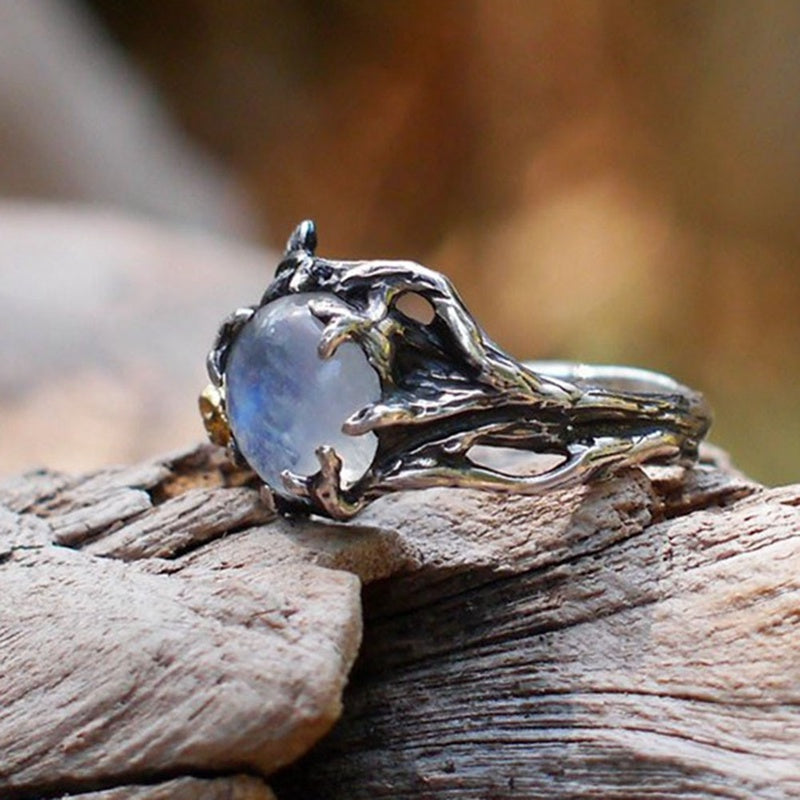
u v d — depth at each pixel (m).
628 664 0.16
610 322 0.38
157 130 0.47
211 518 0.17
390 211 0.45
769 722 0.16
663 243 0.40
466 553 0.17
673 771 0.16
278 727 0.16
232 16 0.46
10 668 0.16
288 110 0.46
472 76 0.42
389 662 0.17
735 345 0.38
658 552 0.17
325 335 0.17
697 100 0.39
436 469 0.17
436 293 0.17
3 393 0.27
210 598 0.16
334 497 0.17
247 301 0.33
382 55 0.44
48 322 0.30
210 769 0.16
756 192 0.39
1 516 0.17
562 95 0.41
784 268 0.39
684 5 0.39
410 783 0.16
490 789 0.16
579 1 0.40
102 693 0.16
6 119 0.44
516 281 0.41
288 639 0.16
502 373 0.17
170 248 0.36
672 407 0.17
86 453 0.26
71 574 0.17
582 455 0.17
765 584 0.16
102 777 0.16
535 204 0.42
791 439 0.34
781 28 0.38
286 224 0.46
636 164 0.40
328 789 0.17
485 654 0.17
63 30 0.46
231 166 0.47
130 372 0.29
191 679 0.16
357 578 0.16
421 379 0.17
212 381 0.17
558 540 0.17
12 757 0.16
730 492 0.17
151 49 0.46
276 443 0.17
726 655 0.16
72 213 0.39
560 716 0.16
